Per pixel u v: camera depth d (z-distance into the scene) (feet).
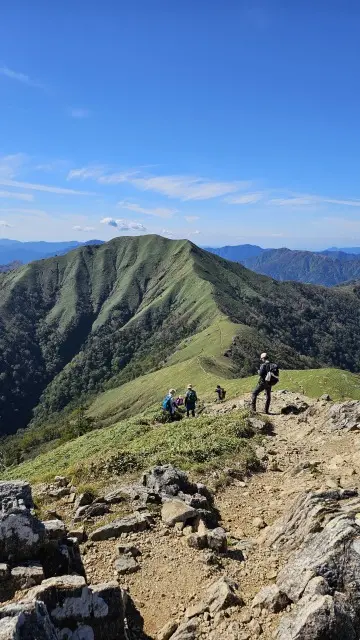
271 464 57.72
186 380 451.12
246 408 90.84
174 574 32.45
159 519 41.34
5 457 513.86
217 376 421.18
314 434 68.18
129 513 42.45
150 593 30.50
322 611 23.67
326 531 30.07
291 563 29.68
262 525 40.50
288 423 77.36
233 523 42.22
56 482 57.06
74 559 28.32
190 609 27.96
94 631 22.45
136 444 79.71
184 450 62.80
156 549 35.99
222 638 25.17
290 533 35.88
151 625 27.55
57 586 22.50
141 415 129.90
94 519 42.14
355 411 69.62
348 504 35.91
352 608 24.98
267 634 24.98
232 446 64.34
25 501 29.27
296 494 45.32
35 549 26.35
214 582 31.01
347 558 27.27
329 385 241.76
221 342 615.98
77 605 22.43
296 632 23.43
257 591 29.60
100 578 32.24
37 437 538.88
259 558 34.17
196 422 82.84
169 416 109.70
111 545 36.88
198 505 43.75
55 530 29.50
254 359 567.59
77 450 119.34
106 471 57.52
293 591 27.12
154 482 48.24
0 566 24.68
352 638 23.71
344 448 58.70
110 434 108.68
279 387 253.24
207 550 35.14
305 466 52.95
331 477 47.21
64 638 21.53
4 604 22.68
